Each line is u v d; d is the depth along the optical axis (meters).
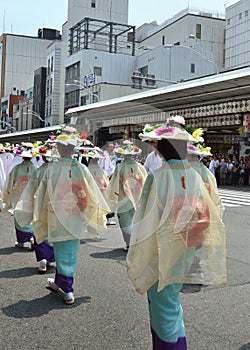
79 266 5.73
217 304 4.29
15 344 3.39
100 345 3.38
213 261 3.03
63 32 61.16
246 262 5.96
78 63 45.38
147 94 20.69
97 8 59.06
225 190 19.45
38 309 4.15
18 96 73.75
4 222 9.42
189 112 22.86
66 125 4.01
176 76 42.44
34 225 4.59
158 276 2.92
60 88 54.66
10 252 6.57
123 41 53.53
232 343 3.42
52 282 4.68
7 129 73.44
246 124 20.22
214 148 26.53
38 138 38.62
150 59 44.00
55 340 3.47
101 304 4.30
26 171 7.07
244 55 51.06
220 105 20.95
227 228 8.96
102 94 37.41
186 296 4.53
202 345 3.38
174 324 2.92
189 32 53.19
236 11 52.09
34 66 85.31
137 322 3.85
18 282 5.02
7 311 4.09
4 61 83.38
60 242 4.29
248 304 4.29
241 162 23.12
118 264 5.85
